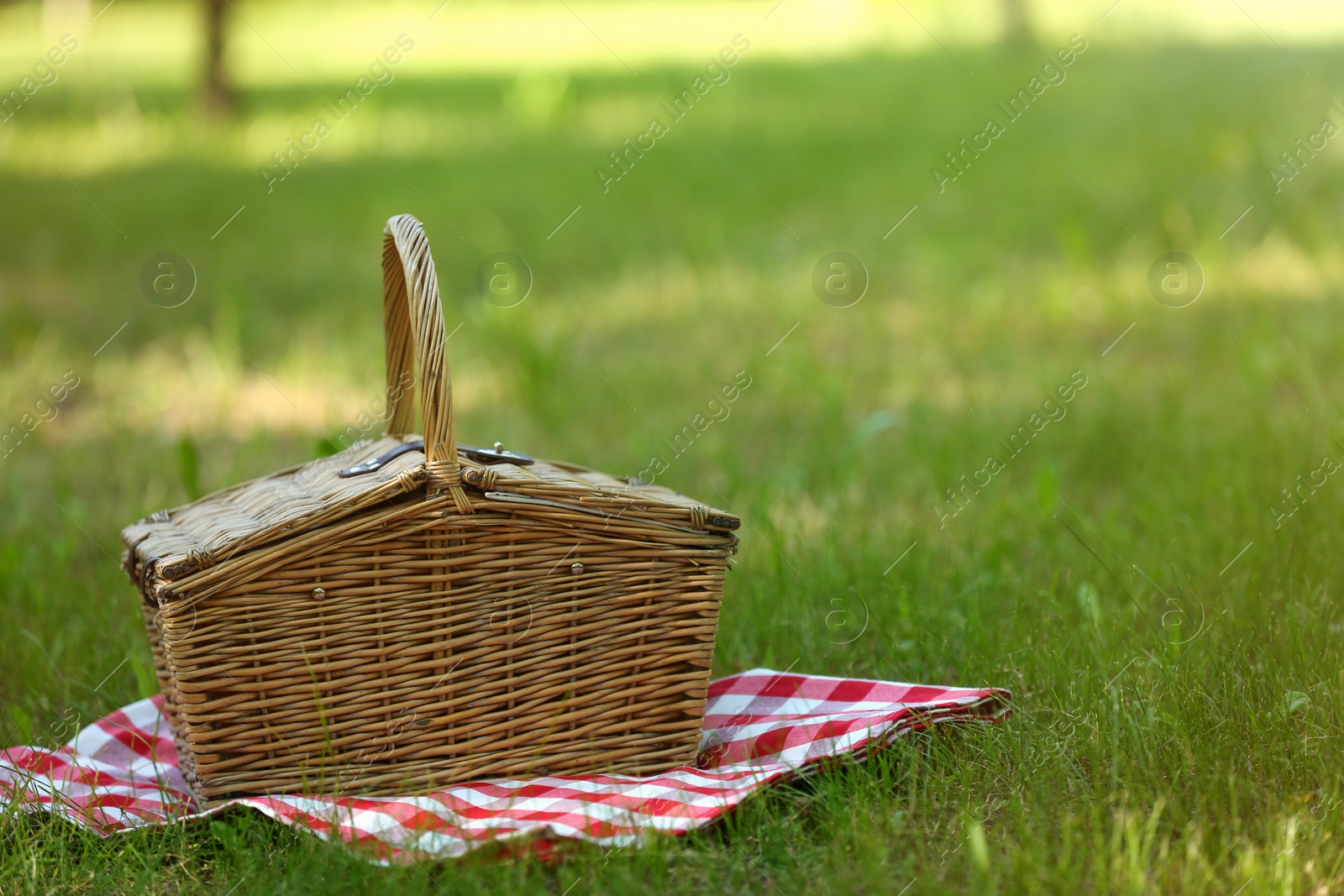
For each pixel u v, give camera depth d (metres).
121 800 2.25
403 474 2.10
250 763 2.13
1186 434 4.38
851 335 6.36
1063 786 2.15
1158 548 3.25
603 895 1.90
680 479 4.52
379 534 2.10
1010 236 7.87
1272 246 7.14
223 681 2.08
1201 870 1.84
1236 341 5.57
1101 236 7.61
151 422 5.41
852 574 3.23
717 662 2.93
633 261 7.89
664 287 7.34
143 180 10.98
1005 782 2.20
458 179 10.49
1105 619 2.74
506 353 6.09
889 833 2.03
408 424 2.63
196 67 15.52
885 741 2.23
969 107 12.36
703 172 10.21
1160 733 2.22
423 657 2.17
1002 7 16.81
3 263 8.27
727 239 8.17
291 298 7.30
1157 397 4.93
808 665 2.86
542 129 12.55
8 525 4.09
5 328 6.58
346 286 7.54
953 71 14.86
